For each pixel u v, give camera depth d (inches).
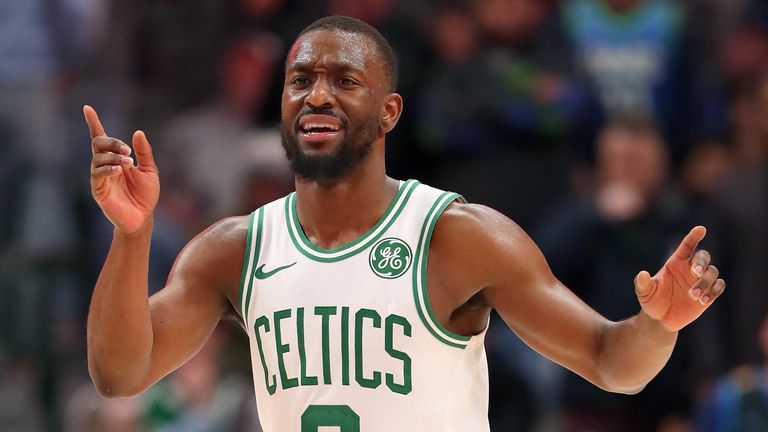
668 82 1462.8
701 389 1248.8
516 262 631.2
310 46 634.8
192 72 1492.4
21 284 1355.8
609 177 1256.8
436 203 642.2
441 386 626.2
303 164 632.4
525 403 1250.0
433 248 634.2
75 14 1482.5
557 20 1432.1
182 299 647.8
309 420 623.8
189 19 1507.1
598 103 1401.3
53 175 1402.6
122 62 1489.9
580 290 1251.2
